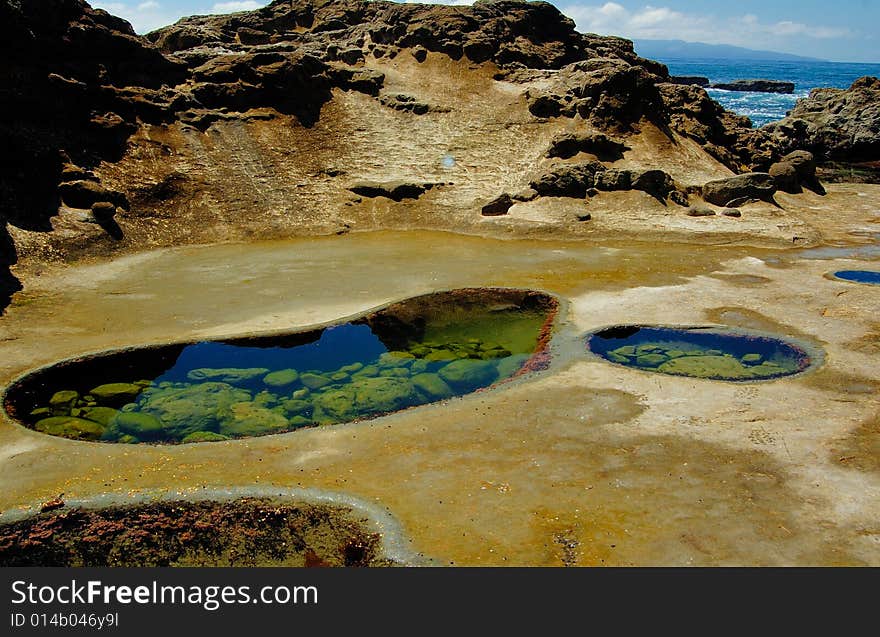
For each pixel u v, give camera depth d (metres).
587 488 10.39
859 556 8.77
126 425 13.14
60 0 28.02
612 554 8.93
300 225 27.94
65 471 11.28
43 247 22.31
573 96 34.75
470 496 10.27
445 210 29.23
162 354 16.53
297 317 18.56
